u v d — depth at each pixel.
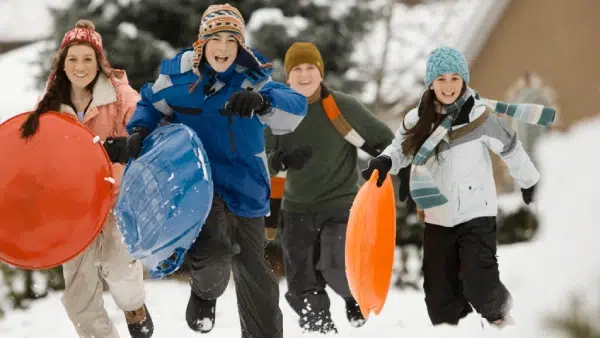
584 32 40.75
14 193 10.06
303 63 13.00
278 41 29.92
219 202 9.36
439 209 11.03
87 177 10.09
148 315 10.87
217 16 9.09
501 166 41.41
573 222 3.64
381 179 11.26
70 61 10.52
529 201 11.19
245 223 9.54
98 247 10.45
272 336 9.57
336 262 13.00
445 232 11.05
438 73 10.81
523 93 39.97
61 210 10.05
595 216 3.59
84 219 10.05
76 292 10.45
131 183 9.13
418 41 61.56
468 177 10.91
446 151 10.98
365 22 32.50
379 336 10.60
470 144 10.94
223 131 9.28
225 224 9.27
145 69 29.73
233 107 8.51
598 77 40.06
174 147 8.96
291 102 9.12
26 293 18.55
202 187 8.62
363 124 13.29
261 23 29.86
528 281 3.83
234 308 16.44
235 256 9.55
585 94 40.31
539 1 42.25
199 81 9.20
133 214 9.05
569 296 3.57
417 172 11.08
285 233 13.50
